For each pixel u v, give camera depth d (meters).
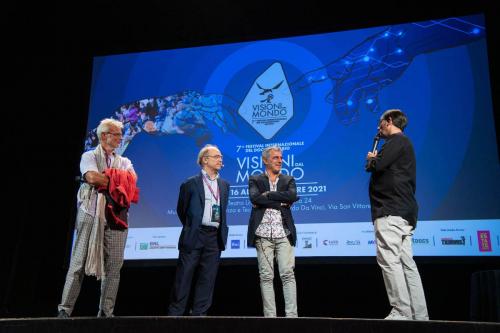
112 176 3.01
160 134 5.03
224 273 4.86
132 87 5.23
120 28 5.68
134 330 2.52
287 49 5.04
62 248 5.14
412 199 3.06
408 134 4.50
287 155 4.71
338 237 4.40
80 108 5.47
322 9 5.32
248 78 5.04
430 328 2.39
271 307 3.32
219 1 5.52
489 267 4.30
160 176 4.89
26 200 5.20
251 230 3.49
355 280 4.64
